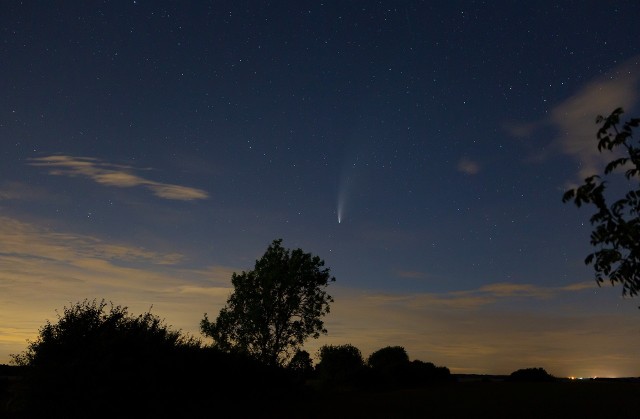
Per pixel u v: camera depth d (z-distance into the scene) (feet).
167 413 46.50
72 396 41.50
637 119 16.63
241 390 60.64
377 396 73.15
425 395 74.33
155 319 52.24
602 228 16.61
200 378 54.44
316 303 91.86
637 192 16.46
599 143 17.03
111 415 42.42
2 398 46.14
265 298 90.38
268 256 95.04
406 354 119.55
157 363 47.16
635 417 47.44
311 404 60.08
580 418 47.11
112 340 44.75
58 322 46.21
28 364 43.80
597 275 16.80
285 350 89.04
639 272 16.03
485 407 57.00
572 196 17.17
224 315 91.50
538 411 52.85
